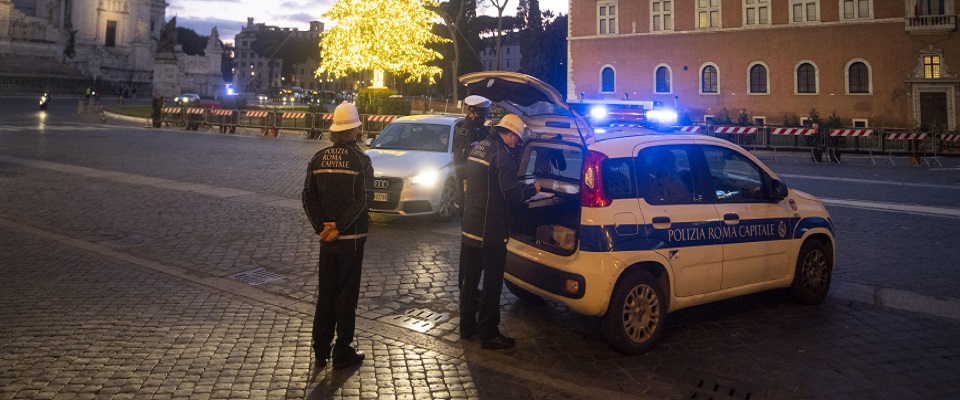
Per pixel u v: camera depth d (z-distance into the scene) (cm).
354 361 439
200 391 394
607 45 4428
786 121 3872
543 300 604
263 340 485
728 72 4038
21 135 2459
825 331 518
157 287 622
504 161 454
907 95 3581
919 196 1317
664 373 433
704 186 514
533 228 526
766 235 539
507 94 598
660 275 480
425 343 487
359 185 431
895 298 609
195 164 1691
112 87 6925
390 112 2861
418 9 2984
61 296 584
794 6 3831
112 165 1622
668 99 4231
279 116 2867
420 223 976
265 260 738
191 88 7106
